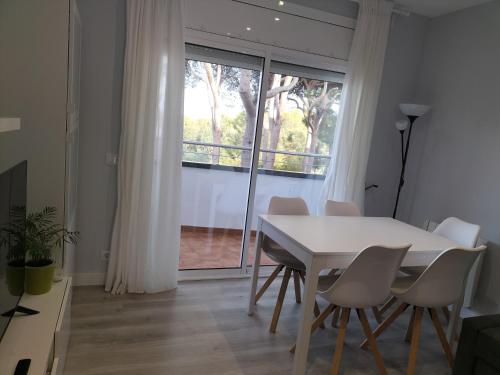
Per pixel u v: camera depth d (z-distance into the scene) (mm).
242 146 3604
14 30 2025
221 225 3756
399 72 4055
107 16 2842
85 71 2855
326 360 2459
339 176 3791
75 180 2723
